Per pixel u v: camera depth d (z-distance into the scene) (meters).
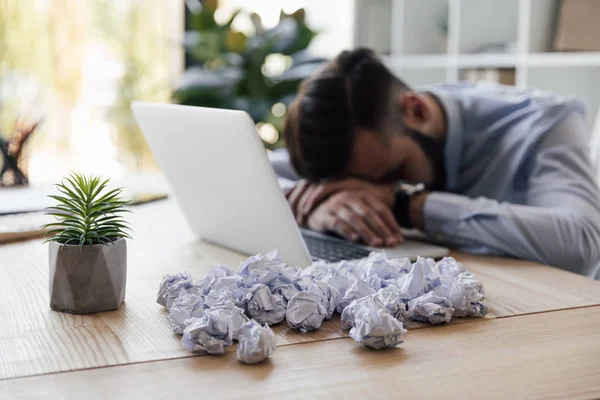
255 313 0.83
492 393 0.63
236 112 1.01
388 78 1.55
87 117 3.71
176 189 1.32
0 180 1.82
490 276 1.11
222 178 1.13
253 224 1.14
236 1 3.82
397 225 1.36
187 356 0.73
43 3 3.54
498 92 1.75
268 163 1.02
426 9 3.55
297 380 0.66
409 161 1.57
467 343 0.78
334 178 1.53
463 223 1.32
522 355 0.74
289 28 3.42
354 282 0.89
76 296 0.87
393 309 0.83
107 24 3.69
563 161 1.46
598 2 2.48
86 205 0.88
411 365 0.71
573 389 0.64
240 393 0.63
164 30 3.80
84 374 0.68
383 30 3.77
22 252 1.26
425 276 0.91
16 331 0.80
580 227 1.30
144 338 0.78
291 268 0.91
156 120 1.21
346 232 1.36
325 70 1.54
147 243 1.34
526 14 2.64
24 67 3.53
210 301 0.82
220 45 3.38
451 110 1.61
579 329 0.83
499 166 1.59
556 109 1.53
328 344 0.77
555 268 1.17
